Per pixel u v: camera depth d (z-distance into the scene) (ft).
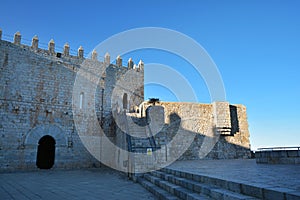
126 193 29.14
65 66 73.31
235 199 16.12
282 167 33.01
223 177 22.21
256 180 19.61
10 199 25.00
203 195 20.52
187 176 27.58
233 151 75.25
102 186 35.17
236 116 79.61
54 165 64.64
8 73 63.46
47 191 30.37
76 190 31.30
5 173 55.06
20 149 61.05
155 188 29.32
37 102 66.18
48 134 65.77
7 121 60.75
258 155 43.98
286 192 13.60
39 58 69.26
